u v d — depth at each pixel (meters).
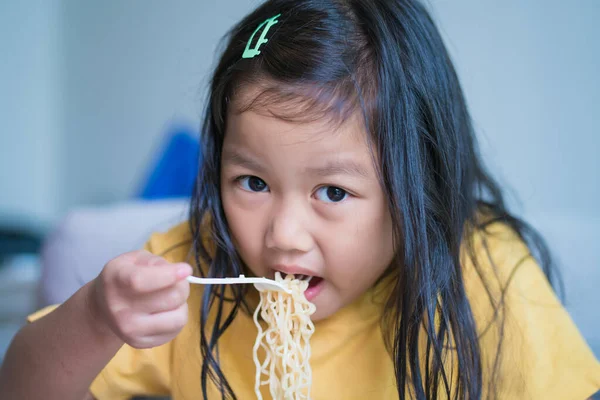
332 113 0.69
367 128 0.71
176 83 2.66
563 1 1.86
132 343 0.63
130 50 2.78
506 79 1.94
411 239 0.77
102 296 0.63
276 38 0.76
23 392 0.76
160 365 0.90
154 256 0.65
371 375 0.84
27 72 2.92
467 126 0.96
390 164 0.74
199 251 0.88
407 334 0.79
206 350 0.83
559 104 1.90
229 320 0.84
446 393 0.80
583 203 1.91
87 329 0.70
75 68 2.95
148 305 0.62
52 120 3.02
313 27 0.76
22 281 2.10
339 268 0.73
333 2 0.80
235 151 0.72
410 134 0.77
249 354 0.87
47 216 3.01
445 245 0.82
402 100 0.77
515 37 1.92
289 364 0.74
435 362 0.78
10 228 2.58
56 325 0.72
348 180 0.70
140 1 2.72
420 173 0.79
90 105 2.92
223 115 0.77
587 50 1.85
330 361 0.84
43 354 0.73
